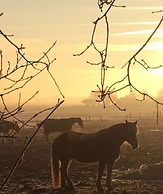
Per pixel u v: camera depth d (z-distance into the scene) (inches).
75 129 2554.1
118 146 760.3
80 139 763.4
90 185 841.5
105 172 1079.6
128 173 970.1
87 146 758.5
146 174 956.0
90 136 765.9
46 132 1855.3
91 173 1067.9
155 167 966.4
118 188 795.4
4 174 1075.9
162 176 941.8
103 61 150.7
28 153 1512.1
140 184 860.6
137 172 969.5
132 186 832.3
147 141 1980.8
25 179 972.6
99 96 148.9
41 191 751.1
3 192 761.6
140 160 1299.2
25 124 160.2
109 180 762.8
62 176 762.2
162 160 1295.5
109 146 756.0
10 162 1306.6
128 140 762.8
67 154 762.2
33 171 1130.0
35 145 1770.4
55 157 762.8
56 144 762.2
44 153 1519.4
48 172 1103.6
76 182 901.2
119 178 967.0
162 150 1563.7
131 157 1362.0
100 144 758.5
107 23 154.5
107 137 761.0
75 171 1109.1
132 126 764.0
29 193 743.7
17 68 150.1
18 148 1647.4
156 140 2032.5
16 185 862.5
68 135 765.9
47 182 908.6
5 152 1518.2
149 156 1390.3
